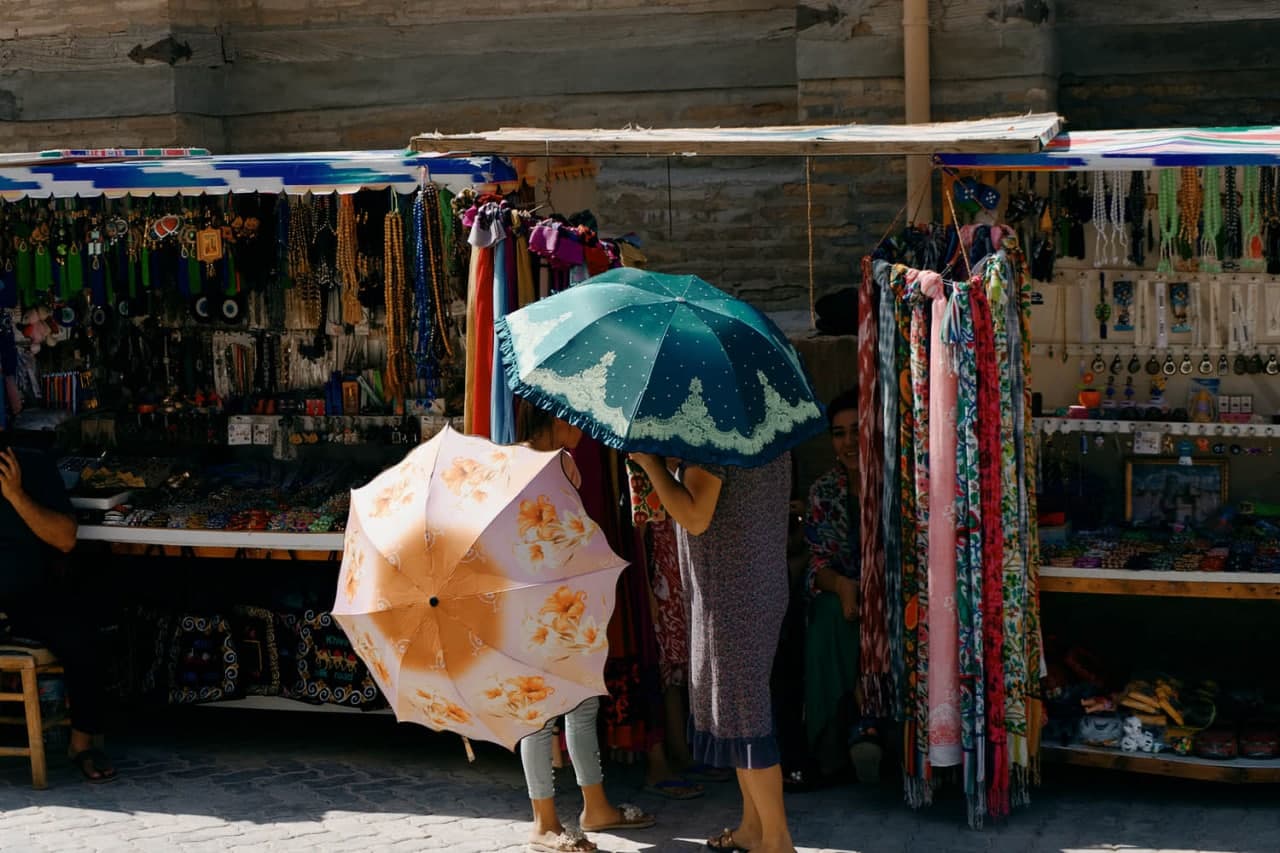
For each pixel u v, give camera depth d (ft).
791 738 19.13
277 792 19.19
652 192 27.07
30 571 19.97
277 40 28.02
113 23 27.53
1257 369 20.90
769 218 26.68
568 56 27.09
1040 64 24.49
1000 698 17.52
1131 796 18.72
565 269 18.25
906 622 17.74
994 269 17.34
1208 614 21.18
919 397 17.46
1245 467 20.99
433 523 15.33
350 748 20.97
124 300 23.13
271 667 21.26
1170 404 21.26
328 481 22.85
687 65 26.81
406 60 27.63
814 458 23.27
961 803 18.45
